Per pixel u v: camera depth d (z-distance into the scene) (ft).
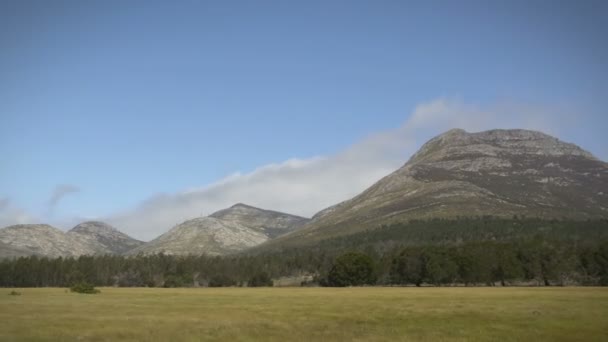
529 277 508.12
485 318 177.06
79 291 386.32
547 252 518.78
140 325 164.25
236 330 152.66
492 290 375.25
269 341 133.69
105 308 229.04
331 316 190.39
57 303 259.19
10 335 142.41
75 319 179.83
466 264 513.45
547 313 188.65
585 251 514.27
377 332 148.87
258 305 247.70
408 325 163.22
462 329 152.87
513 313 190.19
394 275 563.07
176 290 465.06
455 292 348.79
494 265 513.45
